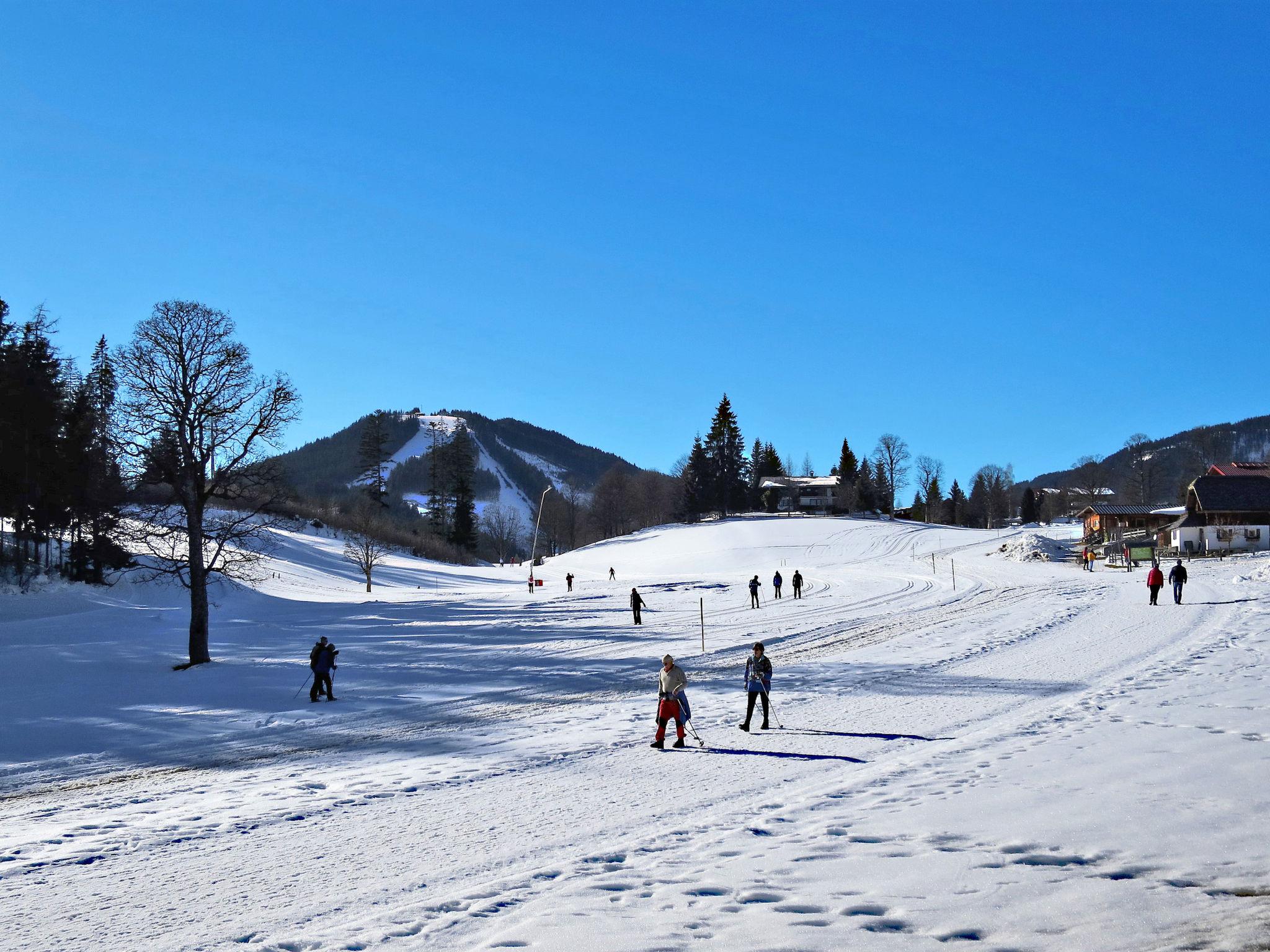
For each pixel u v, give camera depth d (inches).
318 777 552.4
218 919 305.9
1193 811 370.6
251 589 2332.7
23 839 427.2
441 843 392.5
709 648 1232.2
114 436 1182.3
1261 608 1330.0
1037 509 6299.2
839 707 740.7
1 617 1600.6
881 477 6540.4
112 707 852.0
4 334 2076.8
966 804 400.5
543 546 6840.6
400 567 3612.2
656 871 328.5
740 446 6023.6
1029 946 244.8
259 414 1242.0
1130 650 1002.1
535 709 800.9
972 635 1230.3
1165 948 238.2
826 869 319.3
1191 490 2955.2
